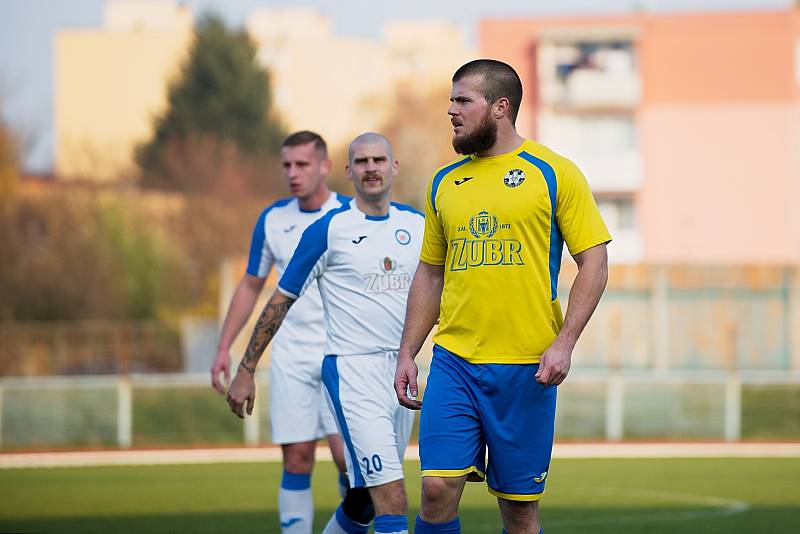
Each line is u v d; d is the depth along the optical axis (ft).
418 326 38.91
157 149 372.17
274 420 53.62
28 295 293.43
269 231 56.65
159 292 307.78
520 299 36.27
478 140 36.50
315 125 430.20
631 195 337.31
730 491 84.94
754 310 158.20
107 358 192.95
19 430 136.26
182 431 135.85
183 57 389.80
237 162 370.73
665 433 135.64
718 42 335.67
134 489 89.15
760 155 334.85
